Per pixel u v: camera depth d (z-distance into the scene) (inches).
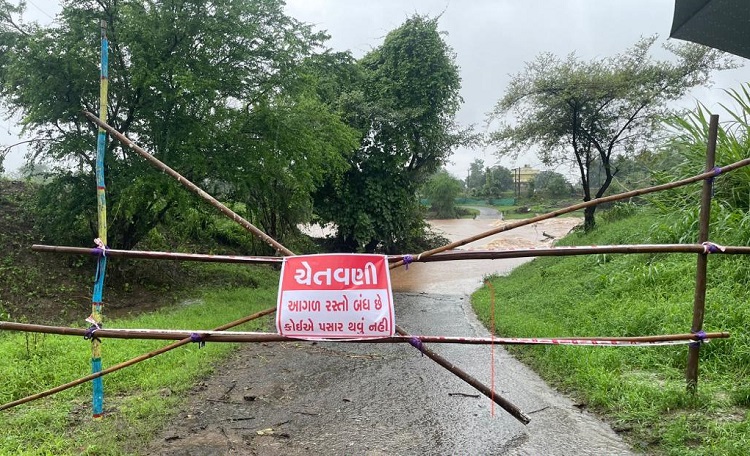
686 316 240.5
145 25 414.6
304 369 256.4
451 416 192.4
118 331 159.5
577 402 201.3
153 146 456.8
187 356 265.3
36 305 384.8
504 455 160.4
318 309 141.9
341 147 622.2
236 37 465.1
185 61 434.0
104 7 416.5
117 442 170.4
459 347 296.2
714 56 581.9
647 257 365.1
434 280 693.9
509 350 280.2
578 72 609.3
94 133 432.1
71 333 160.1
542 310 357.1
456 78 935.7
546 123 666.2
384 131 880.3
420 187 1039.6
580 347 248.2
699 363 209.2
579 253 148.1
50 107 408.2
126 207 418.3
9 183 586.9
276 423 188.2
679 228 344.5
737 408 175.5
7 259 427.5
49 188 450.3
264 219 741.9
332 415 195.8
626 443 164.9
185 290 509.7
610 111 636.7
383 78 912.9
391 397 214.4
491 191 2620.6
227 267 639.1
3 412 194.1
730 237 300.7
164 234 649.6
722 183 341.4
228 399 213.6
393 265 146.2
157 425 182.9
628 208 627.8
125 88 430.3
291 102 525.7
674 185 171.3
